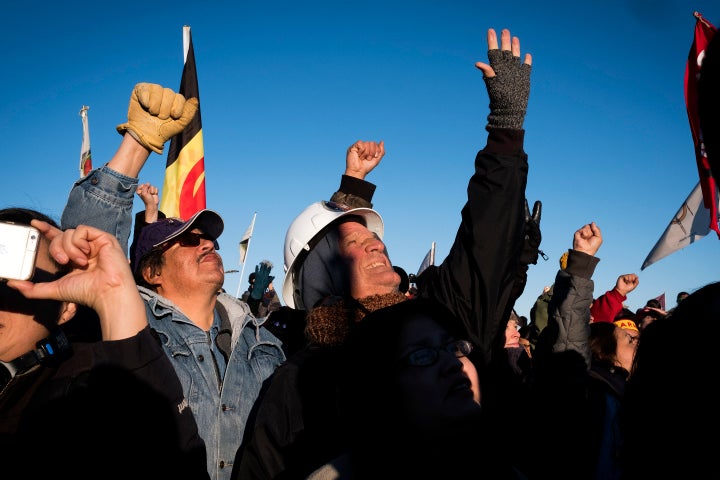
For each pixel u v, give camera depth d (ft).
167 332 8.71
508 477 5.51
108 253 5.89
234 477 7.98
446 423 5.15
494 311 7.16
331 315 7.65
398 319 5.54
